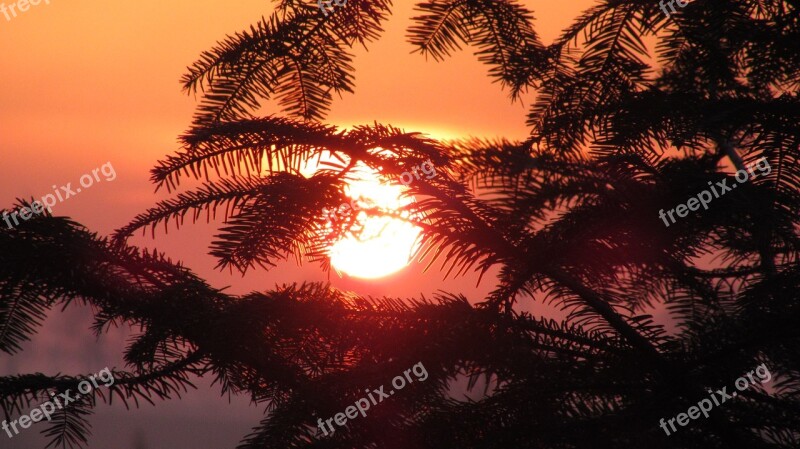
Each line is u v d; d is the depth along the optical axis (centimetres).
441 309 404
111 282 408
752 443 403
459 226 403
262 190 404
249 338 405
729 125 409
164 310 407
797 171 405
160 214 407
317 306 404
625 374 404
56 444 409
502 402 404
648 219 400
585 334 405
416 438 403
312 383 405
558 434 402
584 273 404
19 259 406
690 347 406
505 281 407
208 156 407
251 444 403
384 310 404
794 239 402
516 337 403
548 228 403
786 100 407
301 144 405
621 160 408
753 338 404
